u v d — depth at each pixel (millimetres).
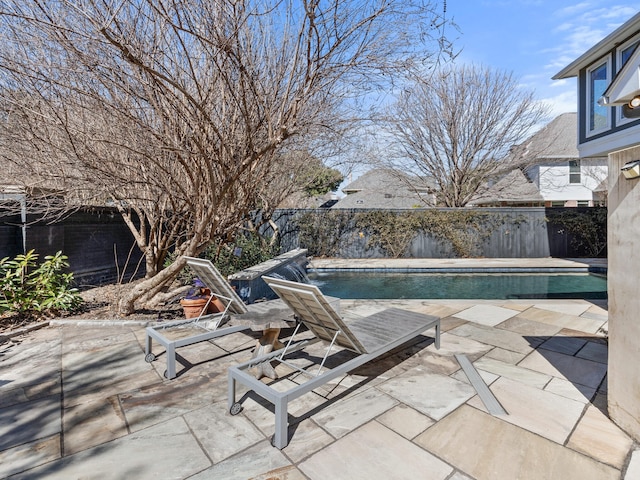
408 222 13422
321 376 2572
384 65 4113
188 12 3441
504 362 3664
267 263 7418
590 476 2023
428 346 4129
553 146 20094
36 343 4234
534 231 13047
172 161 4945
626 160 2465
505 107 16688
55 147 4172
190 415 2697
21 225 5715
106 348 4078
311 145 6480
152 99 3941
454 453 2232
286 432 2316
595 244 12672
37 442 2363
